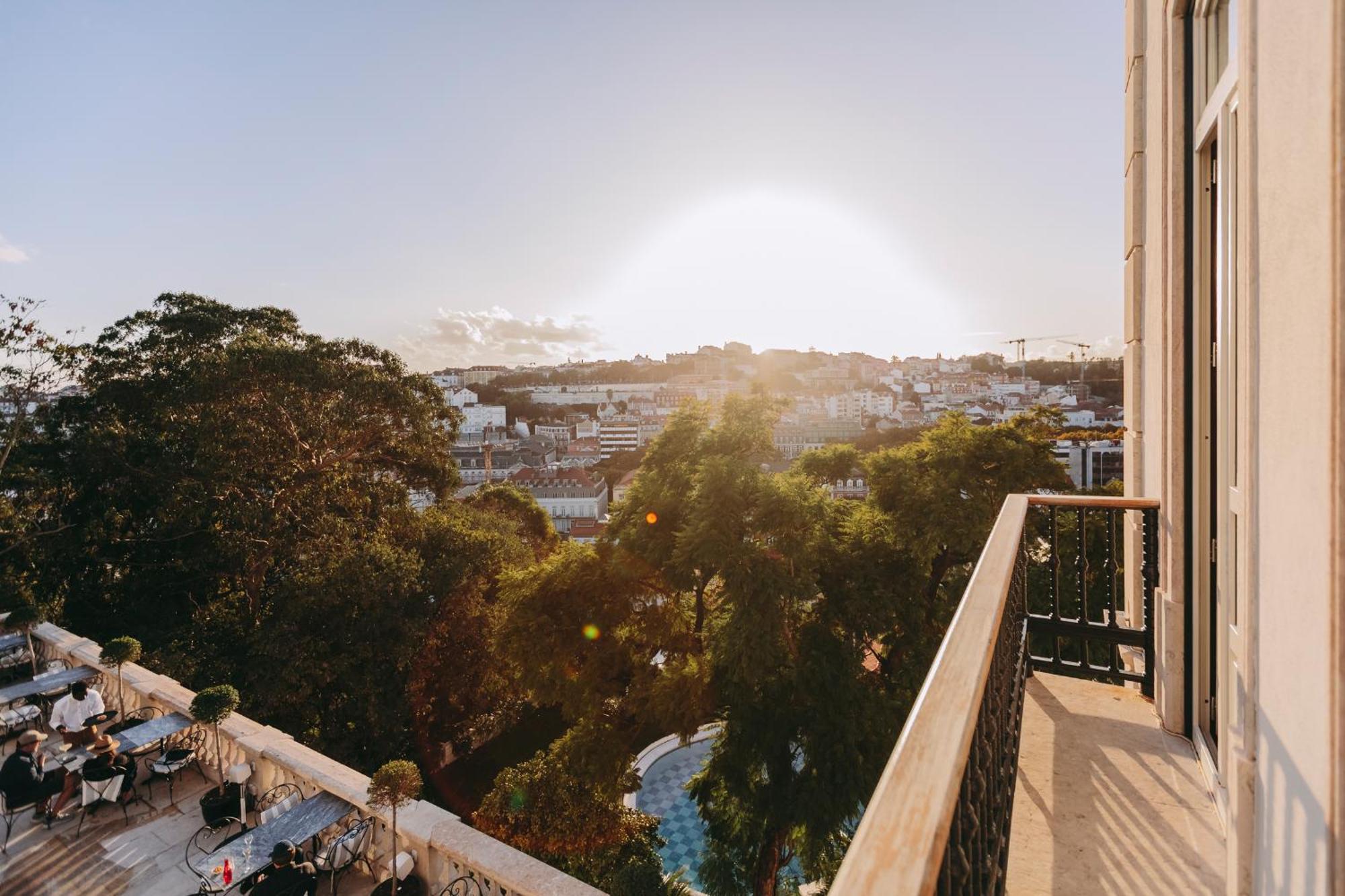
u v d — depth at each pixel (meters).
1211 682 3.21
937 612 16.12
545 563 15.53
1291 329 1.36
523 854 5.60
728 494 12.75
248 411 22.17
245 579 22.16
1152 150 4.02
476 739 26.58
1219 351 2.83
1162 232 3.60
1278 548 1.47
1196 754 3.23
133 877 6.67
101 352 23.42
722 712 13.92
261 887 5.61
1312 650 1.27
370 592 19.92
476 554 24.17
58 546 19.92
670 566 13.73
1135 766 3.16
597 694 14.05
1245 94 1.65
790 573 12.50
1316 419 1.23
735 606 12.32
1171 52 3.35
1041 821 2.79
